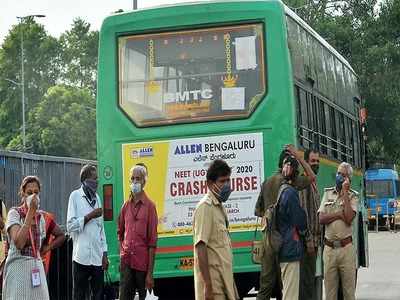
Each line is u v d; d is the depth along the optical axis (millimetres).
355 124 21844
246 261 15078
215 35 15461
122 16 15734
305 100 16250
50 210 18969
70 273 17484
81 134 91625
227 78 15383
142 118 15586
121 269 14055
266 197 13859
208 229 10672
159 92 15562
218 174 10742
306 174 13656
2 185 16562
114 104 15680
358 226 20203
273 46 15242
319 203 14562
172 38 15586
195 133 15375
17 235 11617
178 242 15344
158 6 15688
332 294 15266
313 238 14219
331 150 18344
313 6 72250
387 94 68500
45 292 11836
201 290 10703
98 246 15289
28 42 119250
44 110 93875
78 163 20609
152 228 13969
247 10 15344
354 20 71375
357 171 21453
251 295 18625
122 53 15727
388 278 25656
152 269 13953
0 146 109375
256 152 15211
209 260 10727
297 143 15234
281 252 13109
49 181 18938
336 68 19766
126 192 15547
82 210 15289
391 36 70500
